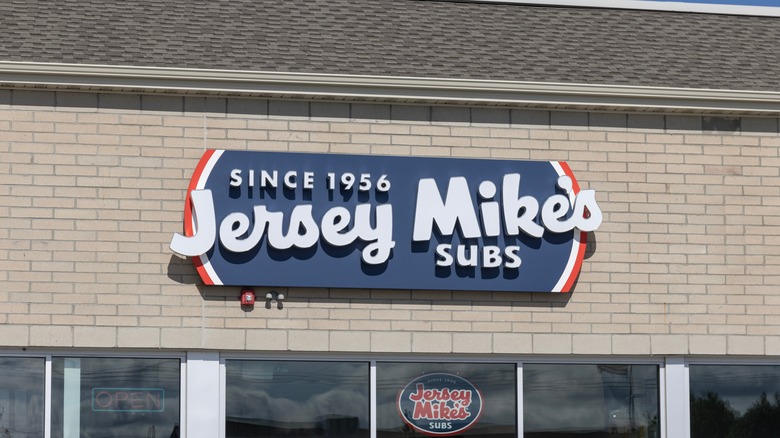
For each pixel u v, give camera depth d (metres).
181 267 12.45
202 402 12.42
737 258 13.53
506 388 13.07
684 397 13.34
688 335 13.32
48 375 12.17
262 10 15.06
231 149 12.70
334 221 12.73
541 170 13.20
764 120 13.80
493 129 13.27
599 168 13.42
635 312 13.27
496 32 15.30
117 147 12.51
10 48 12.99
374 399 12.76
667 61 14.98
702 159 13.62
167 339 12.33
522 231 13.06
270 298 12.54
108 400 12.30
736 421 13.45
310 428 12.63
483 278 12.93
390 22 15.22
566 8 16.31
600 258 13.28
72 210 12.34
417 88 12.96
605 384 13.26
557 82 13.73
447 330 12.88
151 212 12.48
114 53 13.19
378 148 13.02
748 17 16.80
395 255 12.81
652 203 13.47
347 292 12.76
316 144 12.90
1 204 12.20
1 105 12.35
